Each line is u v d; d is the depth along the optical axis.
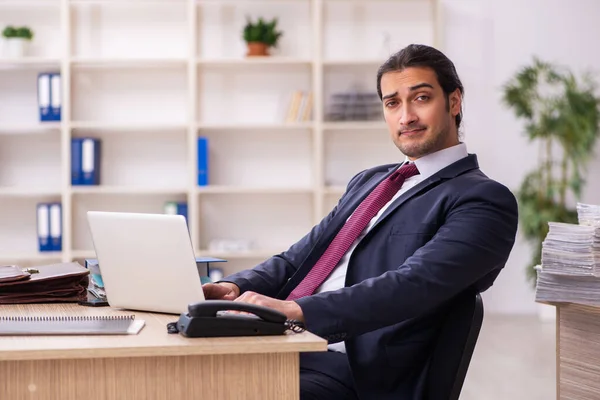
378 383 2.02
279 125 6.02
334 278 2.26
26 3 6.18
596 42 6.56
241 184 6.33
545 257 2.21
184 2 6.28
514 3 6.52
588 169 6.61
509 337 5.64
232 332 1.61
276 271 2.45
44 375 1.54
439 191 2.12
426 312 1.99
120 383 1.56
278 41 6.30
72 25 6.23
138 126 5.99
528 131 6.26
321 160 6.05
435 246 1.98
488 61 6.53
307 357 2.13
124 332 1.63
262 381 1.61
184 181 6.32
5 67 6.17
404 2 6.36
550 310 6.30
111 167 6.27
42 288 2.19
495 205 2.04
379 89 2.32
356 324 1.84
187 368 1.58
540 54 6.55
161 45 6.30
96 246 2.05
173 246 1.90
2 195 6.09
